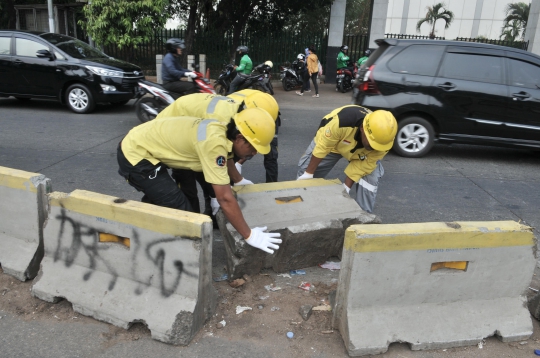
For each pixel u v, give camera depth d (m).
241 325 2.68
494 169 6.40
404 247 2.45
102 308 2.64
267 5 18.17
